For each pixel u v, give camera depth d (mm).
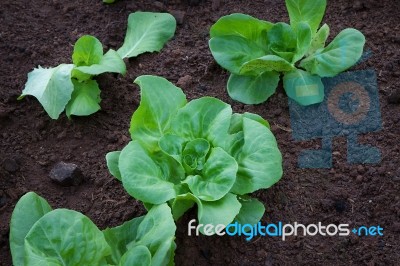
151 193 798
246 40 930
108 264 772
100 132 912
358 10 993
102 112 927
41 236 750
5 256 832
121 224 846
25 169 889
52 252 751
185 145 838
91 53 918
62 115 924
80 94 912
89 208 858
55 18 1015
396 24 974
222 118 839
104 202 861
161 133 847
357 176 867
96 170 884
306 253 823
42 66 965
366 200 854
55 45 985
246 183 817
